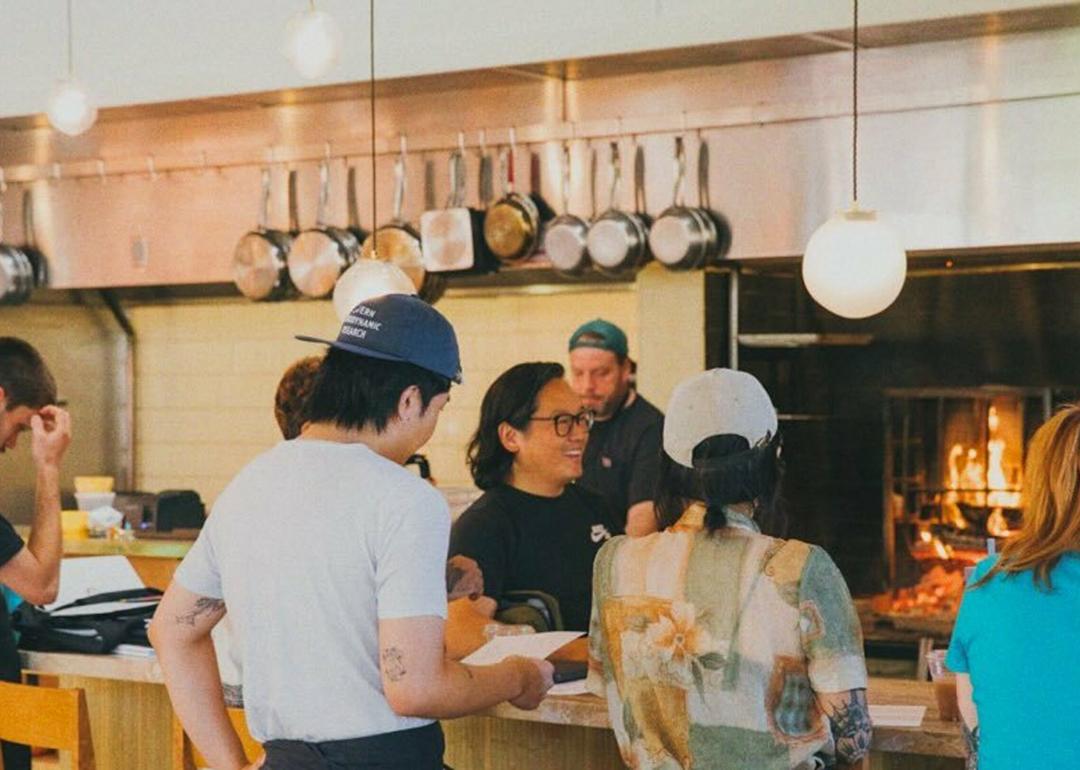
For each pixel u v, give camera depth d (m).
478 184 6.71
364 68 6.50
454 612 3.76
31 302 7.71
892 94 5.87
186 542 6.79
